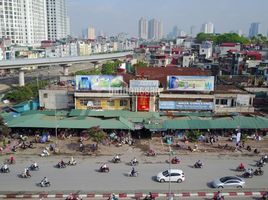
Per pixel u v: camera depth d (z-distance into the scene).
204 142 63.56
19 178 47.41
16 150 58.50
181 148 60.50
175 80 74.06
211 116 72.00
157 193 43.03
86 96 74.19
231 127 65.25
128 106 74.81
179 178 46.41
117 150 59.41
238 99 75.06
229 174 49.62
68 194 42.50
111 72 131.88
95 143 62.28
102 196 42.03
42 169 50.72
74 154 57.28
